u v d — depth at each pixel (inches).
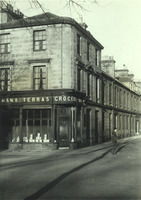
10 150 883.4
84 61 1044.5
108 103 1371.8
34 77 944.9
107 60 1557.6
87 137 1072.8
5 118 959.0
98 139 1198.9
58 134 912.9
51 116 898.1
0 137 946.1
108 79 1384.1
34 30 943.7
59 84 913.5
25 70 949.2
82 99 984.3
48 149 886.4
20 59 956.0
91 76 1125.7
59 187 338.0
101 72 1249.4
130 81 1975.9
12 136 953.5
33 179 390.9
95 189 326.3
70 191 316.5
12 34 968.3
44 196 295.4
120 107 1640.0
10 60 967.0
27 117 945.5
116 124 1551.4
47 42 931.3
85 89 1047.6
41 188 333.4
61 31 921.5
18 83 952.9
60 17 914.1
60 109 918.4
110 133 1417.3
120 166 513.3
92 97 1133.7
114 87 1512.1
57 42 924.0
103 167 501.4
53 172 451.2
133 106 2031.3
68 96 885.2
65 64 915.4
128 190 321.4
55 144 887.1
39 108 914.1
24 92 916.6
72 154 755.4
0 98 944.9
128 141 1322.6
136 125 2140.7
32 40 946.7
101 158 649.0
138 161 588.4
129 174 426.3
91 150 858.1
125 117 1770.4
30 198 286.7
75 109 916.6
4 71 975.6
